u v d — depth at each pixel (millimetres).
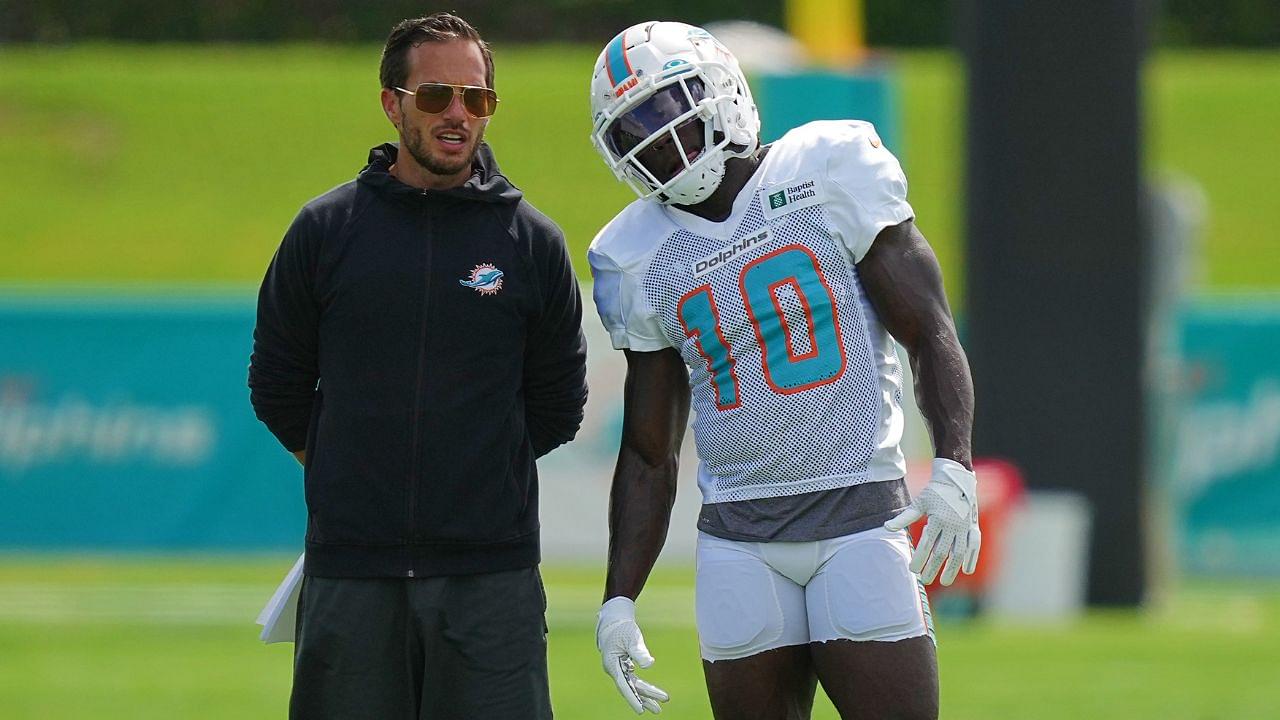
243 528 44750
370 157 15203
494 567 14930
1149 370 39969
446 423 14695
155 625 35219
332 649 14922
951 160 81812
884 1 101812
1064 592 38875
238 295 47250
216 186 82188
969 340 40281
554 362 15414
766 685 14820
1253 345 45500
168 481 44812
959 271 41156
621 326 15203
